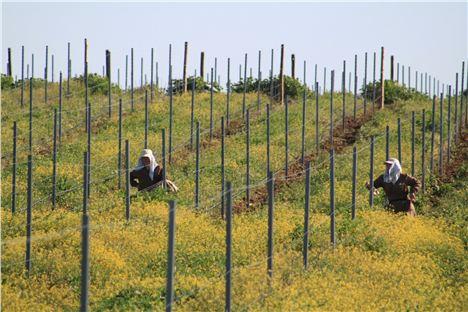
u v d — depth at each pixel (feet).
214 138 454.40
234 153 411.75
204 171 376.27
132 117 496.64
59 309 200.64
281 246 252.62
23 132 458.50
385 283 222.89
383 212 294.05
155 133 459.73
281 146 429.38
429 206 335.88
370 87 577.02
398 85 580.30
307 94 578.25
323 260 240.32
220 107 528.22
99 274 225.15
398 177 302.25
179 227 273.75
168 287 173.06
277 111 513.04
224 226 285.84
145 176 324.60
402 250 255.91
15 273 224.74
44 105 527.81
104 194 335.67
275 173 379.96
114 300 205.26
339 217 289.74
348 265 237.04
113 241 254.06
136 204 303.27
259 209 318.86
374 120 489.67
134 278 223.30
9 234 258.37
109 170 375.04
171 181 347.56
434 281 231.09
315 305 197.47
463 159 408.67
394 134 450.71
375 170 378.73
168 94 569.64
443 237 277.64
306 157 409.69
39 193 333.83
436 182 364.58
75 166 378.94
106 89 572.51
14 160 299.17
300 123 482.28
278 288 209.05
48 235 252.01
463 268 252.83
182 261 242.99
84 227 160.76
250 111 522.06
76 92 561.43
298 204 327.06
